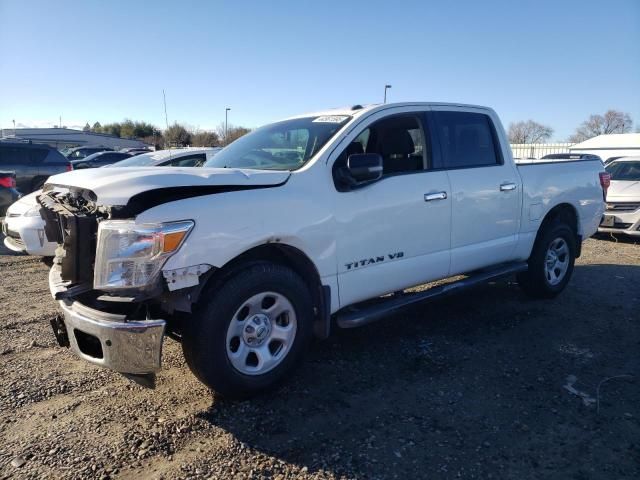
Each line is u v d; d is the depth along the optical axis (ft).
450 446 9.75
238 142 15.74
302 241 11.47
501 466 9.17
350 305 13.46
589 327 16.07
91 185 10.13
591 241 32.17
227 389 10.68
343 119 13.43
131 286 9.42
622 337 15.28
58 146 155.22
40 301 18.53
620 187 32.45
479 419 10.70
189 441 9.81
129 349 9.45
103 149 95.20
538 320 16.65
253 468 9.05
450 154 15.12
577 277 22.34
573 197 18.83
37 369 12.84
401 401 11.41
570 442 9.89
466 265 15.40
